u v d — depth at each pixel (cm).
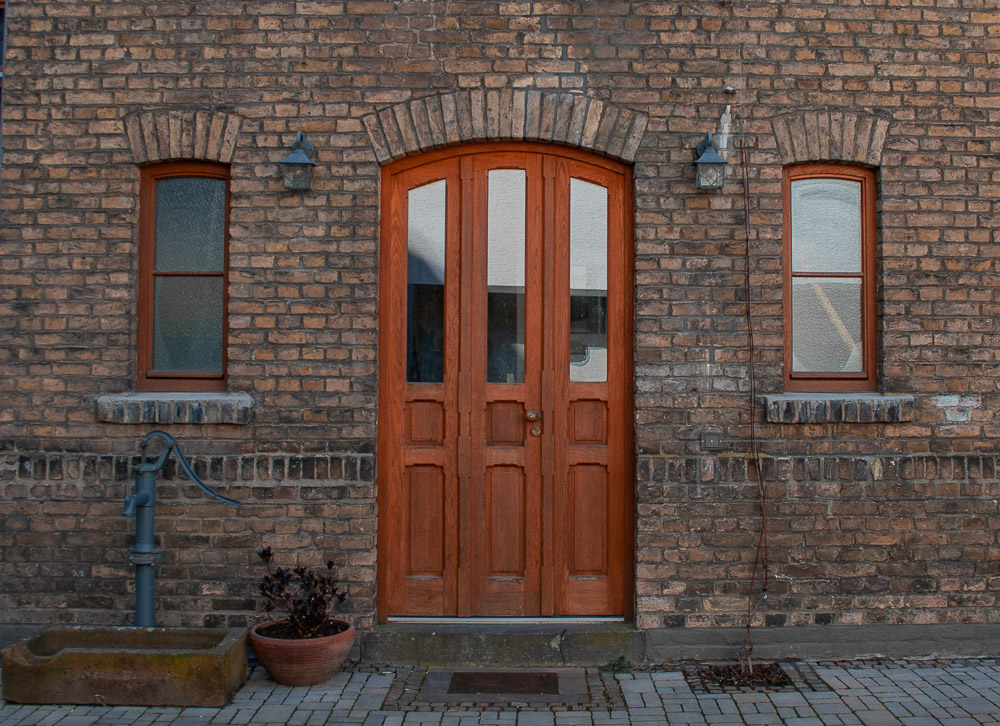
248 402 493
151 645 457
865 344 519
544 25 505
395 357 513
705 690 454
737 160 507
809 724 410
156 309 521
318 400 498
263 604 495
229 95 503
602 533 516
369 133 503
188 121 502
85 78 504
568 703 438
